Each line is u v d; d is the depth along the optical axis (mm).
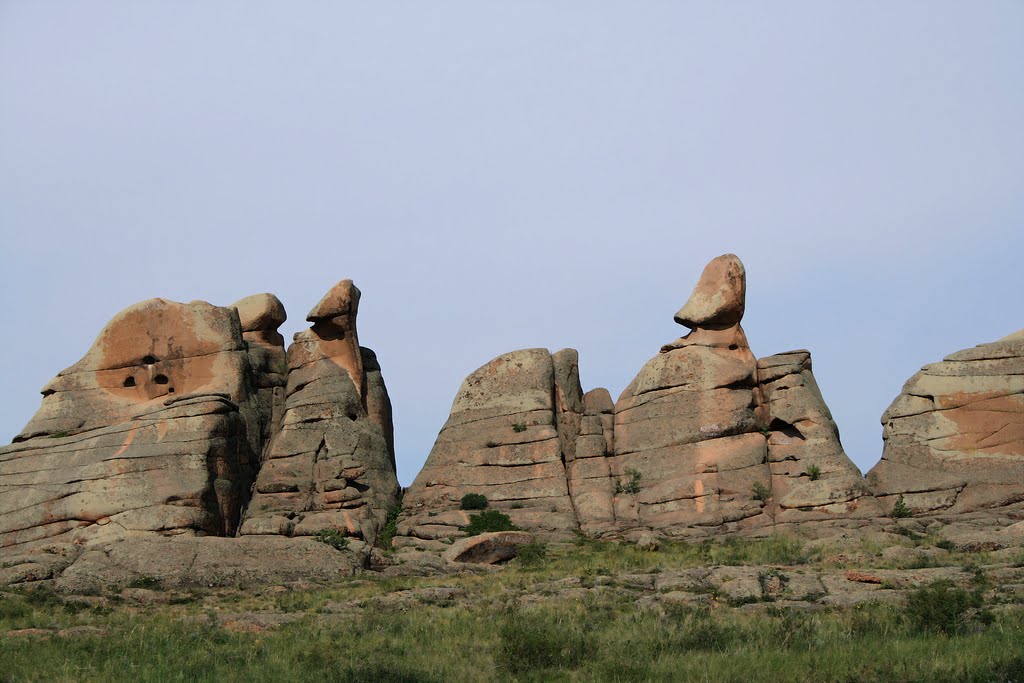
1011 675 83125
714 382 176625
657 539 159500
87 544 157375
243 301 197125
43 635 104938
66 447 173000
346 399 183125
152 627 108938
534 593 123000
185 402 169750
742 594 117312
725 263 183000
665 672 88312
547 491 175500
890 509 164875
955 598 101688
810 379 179250
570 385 187125
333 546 153000
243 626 111938
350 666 90812
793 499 164375
